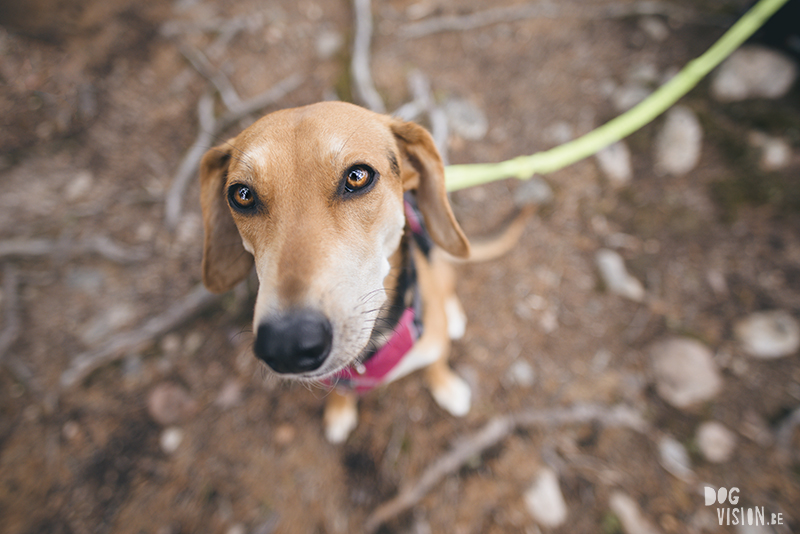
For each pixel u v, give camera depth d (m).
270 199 0.26
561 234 0.55
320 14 0.75
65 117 0.66
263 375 0.47
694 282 0.50
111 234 0.57
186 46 0.71
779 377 0.44
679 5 0.67
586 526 0.40
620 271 0.51
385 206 0.28
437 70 0.67
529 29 0.70
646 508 0.40
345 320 0.24
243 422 0.46
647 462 0.42
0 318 0.51
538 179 0.58
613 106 0.62
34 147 0.64
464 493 0.42
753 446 0.42
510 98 0.64
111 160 0.63
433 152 0.31
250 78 0.68
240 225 0.28
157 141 0.64
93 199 0.60
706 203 0.54
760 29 0.59
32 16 0.70
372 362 0.33
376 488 0.42
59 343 0.50
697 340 0.47
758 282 0.49
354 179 0.27
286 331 0.22
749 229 0.52
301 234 0.25
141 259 0.56
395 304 0.32
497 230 0.55
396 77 0.66
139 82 0.69
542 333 0.49
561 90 0.64
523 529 0.40
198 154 0.60
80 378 0.48
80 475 0.44
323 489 0.43
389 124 0.31
